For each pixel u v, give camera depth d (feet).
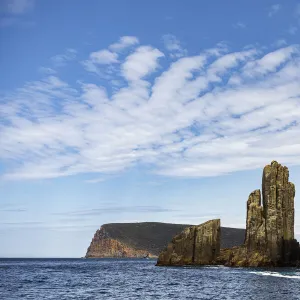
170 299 196.65
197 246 526.57
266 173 472.85
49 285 278.26
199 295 211.61
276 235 456.86
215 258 524.52
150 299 197.26
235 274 347.15
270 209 463.83
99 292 230.07
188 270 430.61
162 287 257.14
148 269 487.20
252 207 478.18
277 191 469.57
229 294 212.43
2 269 540.93
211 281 290.15
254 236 467.93
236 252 487.20
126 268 543.80
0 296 211.41
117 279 333.62
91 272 451.94
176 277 338.34
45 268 572.10
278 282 264.31
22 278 352.69
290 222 468.75
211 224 530.68
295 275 323.78
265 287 237.66
